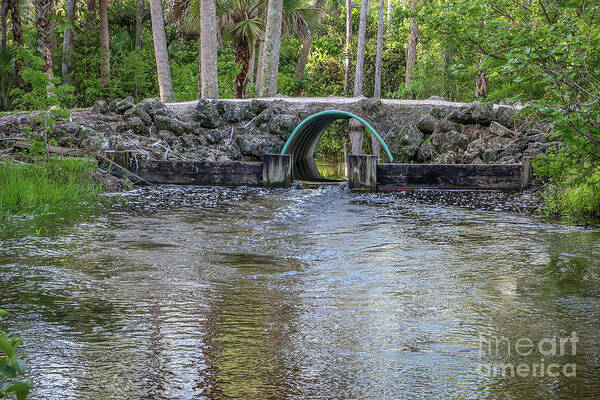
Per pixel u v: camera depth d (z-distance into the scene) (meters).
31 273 7.77
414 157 21.22
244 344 5.25
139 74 32.59
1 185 13.72
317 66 46.16
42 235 10.44
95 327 5.70
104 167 18.56
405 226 11.77
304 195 16.84
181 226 11.62
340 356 4.96
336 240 10.32
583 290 6.99
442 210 13.98
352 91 44.84
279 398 4.17
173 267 8.27
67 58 35.06
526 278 7.60
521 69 10.06
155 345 5.22
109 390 4.30
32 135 18.19
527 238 10.40
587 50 9.52
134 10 44.50
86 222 11.84
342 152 35.84
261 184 18.53
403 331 5.58
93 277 7.64
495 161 19.16
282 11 29.03
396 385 4.38
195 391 4.29
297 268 8.27
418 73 32.53
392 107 22.48
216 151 21.31
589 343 5.21
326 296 6.84
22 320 5.89
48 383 4.40
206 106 22.41
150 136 21.22
